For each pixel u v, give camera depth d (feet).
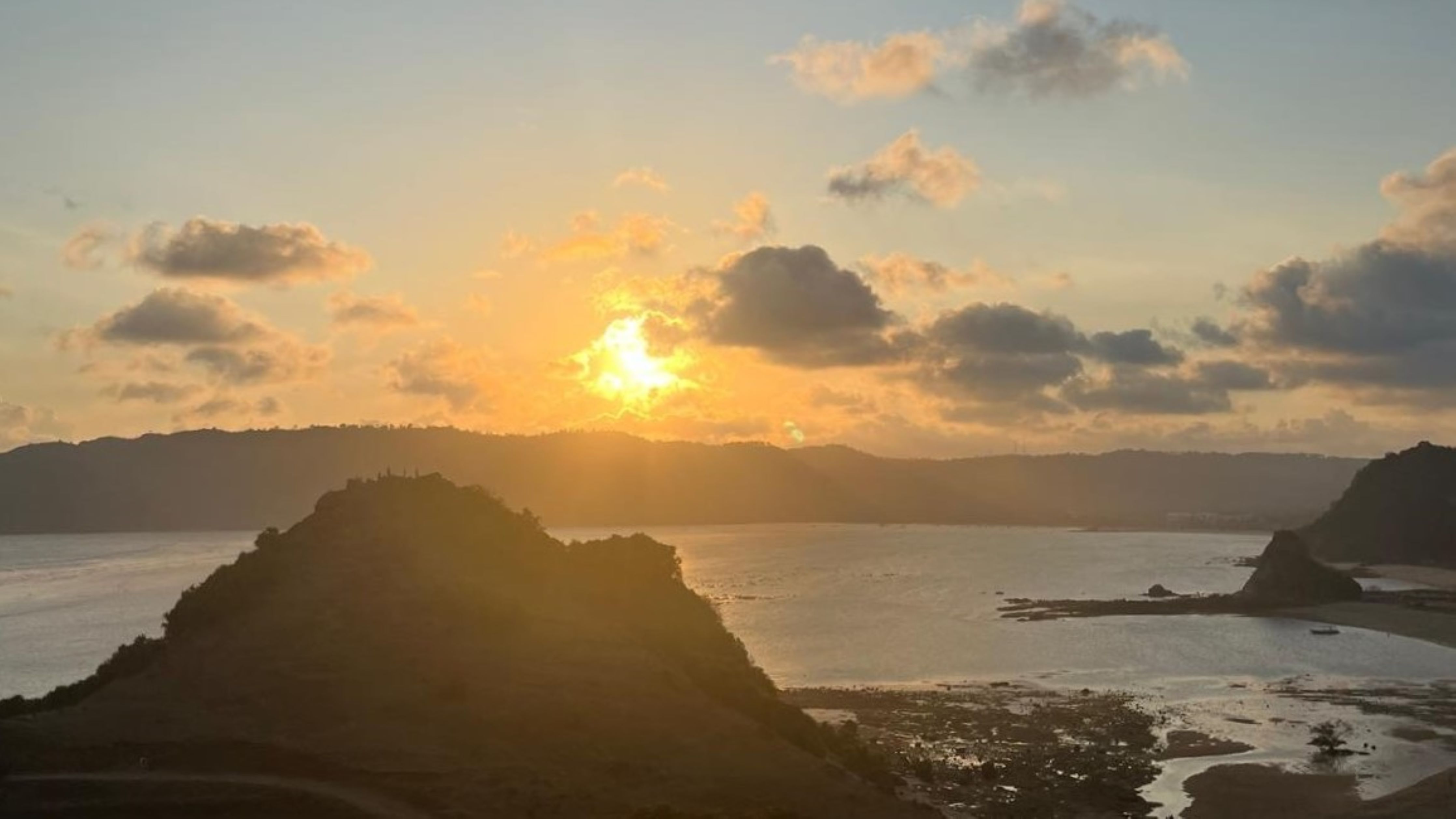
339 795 219.61
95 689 303.07
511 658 301.63
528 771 232.12
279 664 291.38
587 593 391.24
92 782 220.23
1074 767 352.08
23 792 215.51
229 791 218.18
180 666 298.35
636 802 223.30
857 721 412.77
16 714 284.82
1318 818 306.76
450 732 253.03
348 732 251.60
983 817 297.74
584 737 254.47
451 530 407.85
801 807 231.91
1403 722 419.33
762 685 370.73
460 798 217.36
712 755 253.03
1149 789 333.42
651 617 391.04
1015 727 405.39
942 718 419.33
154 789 217.97
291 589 345.10
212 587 350.23
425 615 326.03
